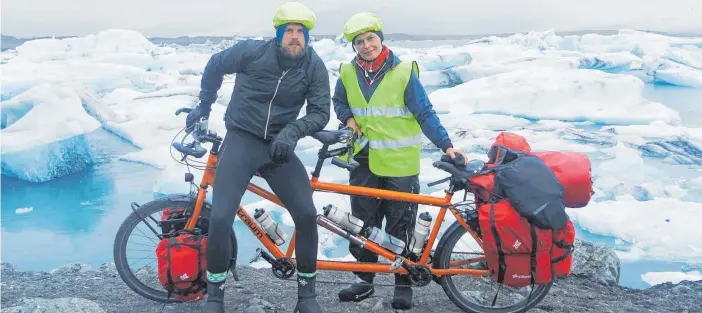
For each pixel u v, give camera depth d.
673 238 18.11
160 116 36.75
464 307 3.59
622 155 25.42
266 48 2.94
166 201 3.37
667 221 19.16
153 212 3.40
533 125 38.12
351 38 3.37
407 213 3.54
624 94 40.97
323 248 15.27
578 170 3.20
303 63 2.97
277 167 3.07
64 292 4.01
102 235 20.56
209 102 3.22
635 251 17.70
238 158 2.98
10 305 3.68
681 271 16.08
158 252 3.25
